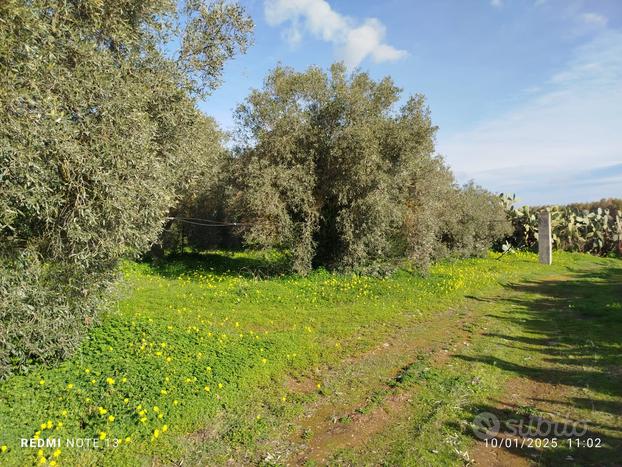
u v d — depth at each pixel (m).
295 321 9.25
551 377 6.59
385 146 14.38
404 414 5.43
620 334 8.58
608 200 38.09
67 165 4.62
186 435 4.72
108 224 5.10
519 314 10.95
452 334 8.96
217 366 6.11
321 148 14.10
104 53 5.22
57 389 5.02
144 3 5.98
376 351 7.75
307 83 13.98
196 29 7.72
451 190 20.50
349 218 13.88
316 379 6.46
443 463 4.34
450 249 21.80
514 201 30.22
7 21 3.94
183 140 7.31
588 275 18.80
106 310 7.18
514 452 4.53
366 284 13.03
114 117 4.99
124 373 5.48
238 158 14.82
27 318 5.23
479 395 5.93
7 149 3.97
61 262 5.48
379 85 14.62
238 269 15.97
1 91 3.96
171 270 15.80
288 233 13.70
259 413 5.30
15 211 4.29
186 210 20.11
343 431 5.03
